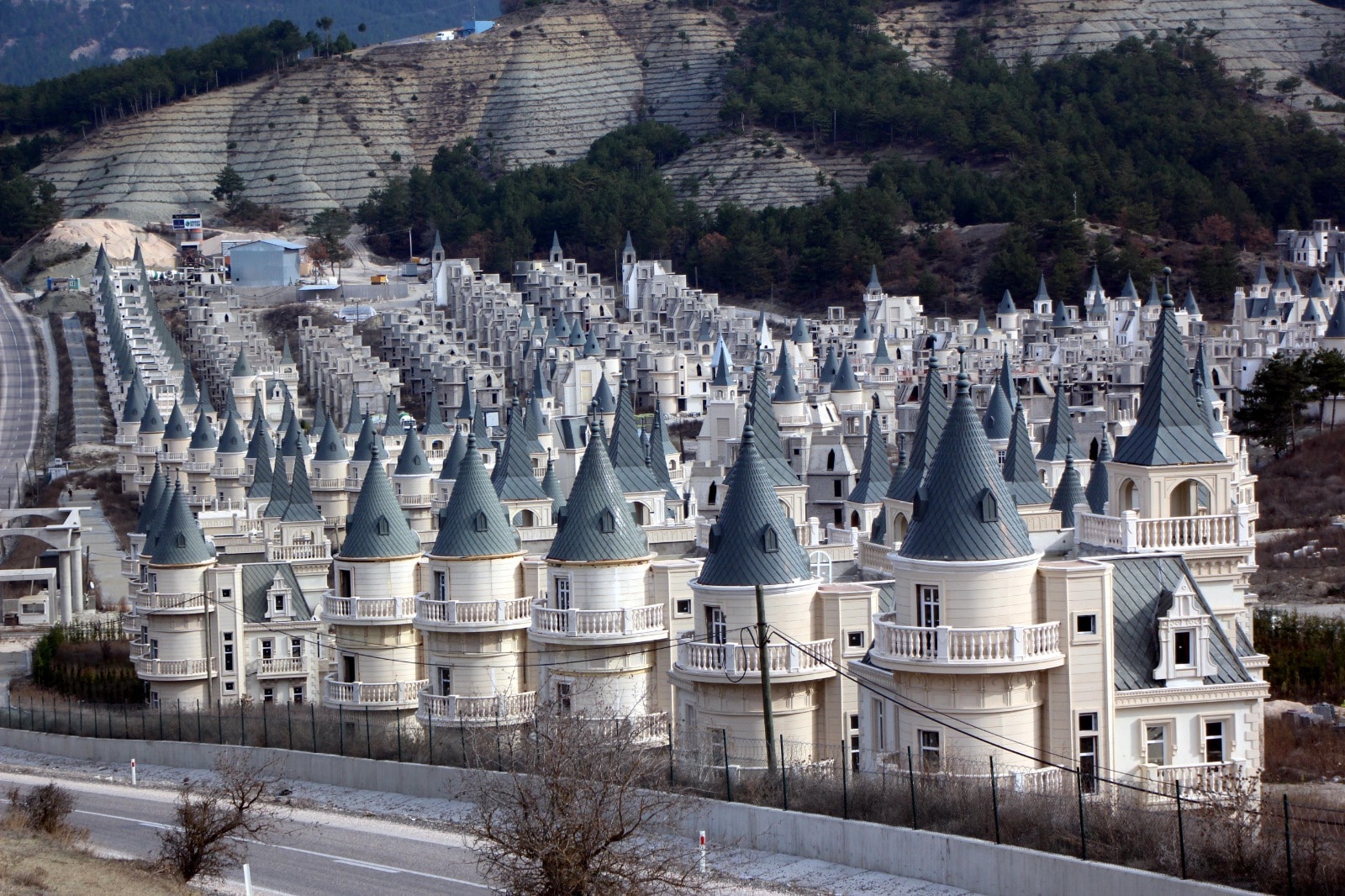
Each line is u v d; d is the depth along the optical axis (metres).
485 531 140.38
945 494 99.12
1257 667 108.88
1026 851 86.44
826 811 98.31
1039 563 99.50
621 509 129.38
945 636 96.50
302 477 199.88
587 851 84.12
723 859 98.00
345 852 107.75
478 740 123.31
